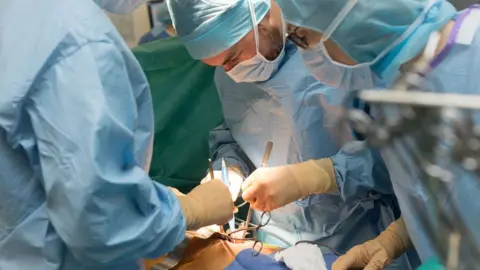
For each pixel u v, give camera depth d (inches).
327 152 59.5
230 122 68.0
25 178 36.3
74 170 33.3
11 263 37.9
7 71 34.8
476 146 25.1
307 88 57.1
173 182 74.9
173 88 72.0
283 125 61.0
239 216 64.6
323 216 61.4
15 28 36.4
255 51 54.4
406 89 27.6
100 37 35.2
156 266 50.9
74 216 33.8
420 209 34.9
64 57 34.4
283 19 46.6
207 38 51.8
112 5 43.3
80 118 33.4
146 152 40.4
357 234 60.3
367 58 43.5
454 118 25.2
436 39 39.5
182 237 40.3
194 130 73.9
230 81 65.6
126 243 36.0
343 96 52.2
